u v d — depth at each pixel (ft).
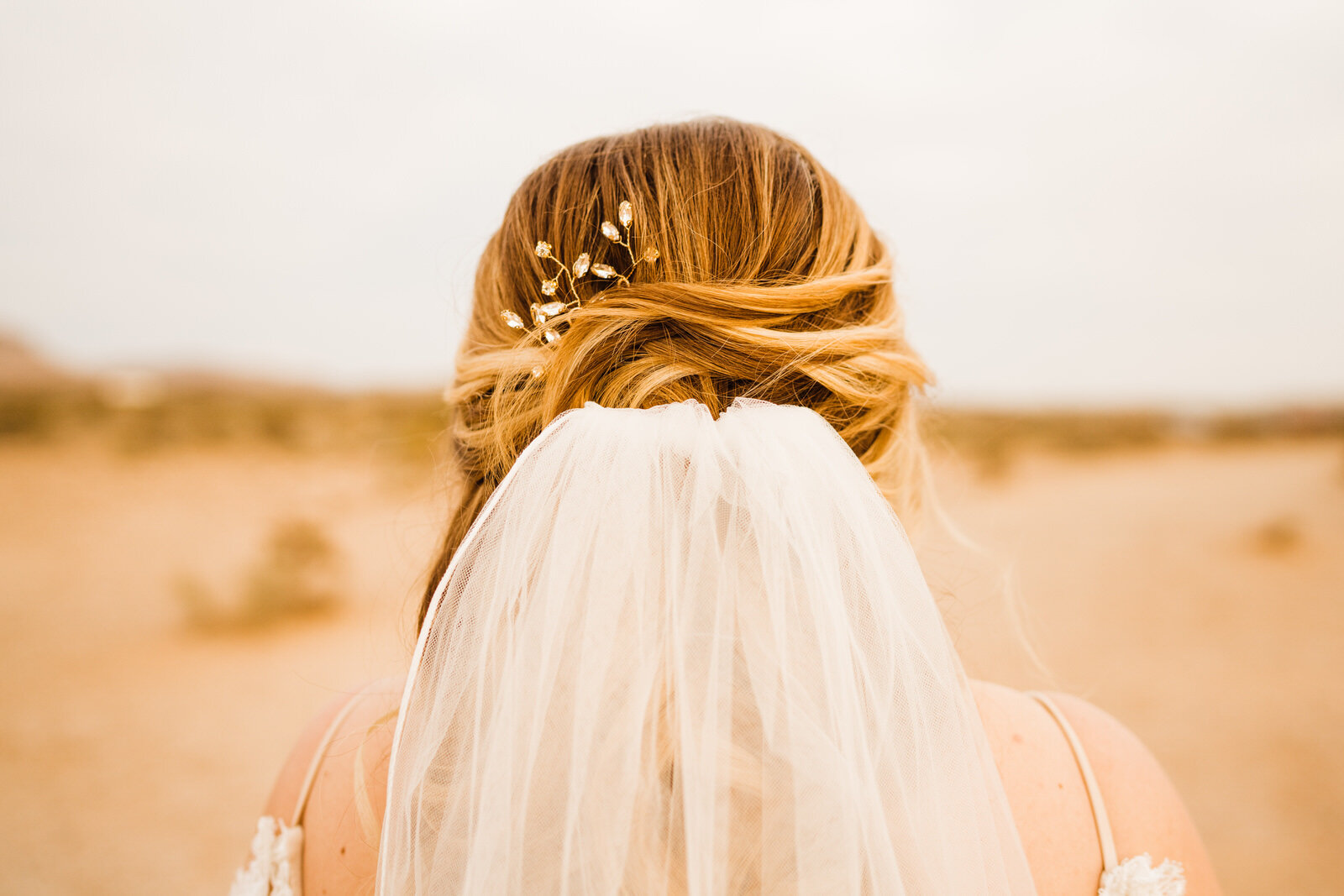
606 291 3.45
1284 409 99.35
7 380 128.36
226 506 44.57
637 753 2.67
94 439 68.49
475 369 3.69
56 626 27.04
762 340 3.32
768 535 2.85
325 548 32.53
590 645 2.76
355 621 27.25
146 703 21.07
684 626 2.77
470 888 2.62
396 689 3.83
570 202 3.63
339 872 3.45
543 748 2.71
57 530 39.55
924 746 2.75
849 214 3.81
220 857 14.49
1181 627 25.82
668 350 3.36
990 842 2.71
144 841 14.97
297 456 61.16
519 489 3.01
